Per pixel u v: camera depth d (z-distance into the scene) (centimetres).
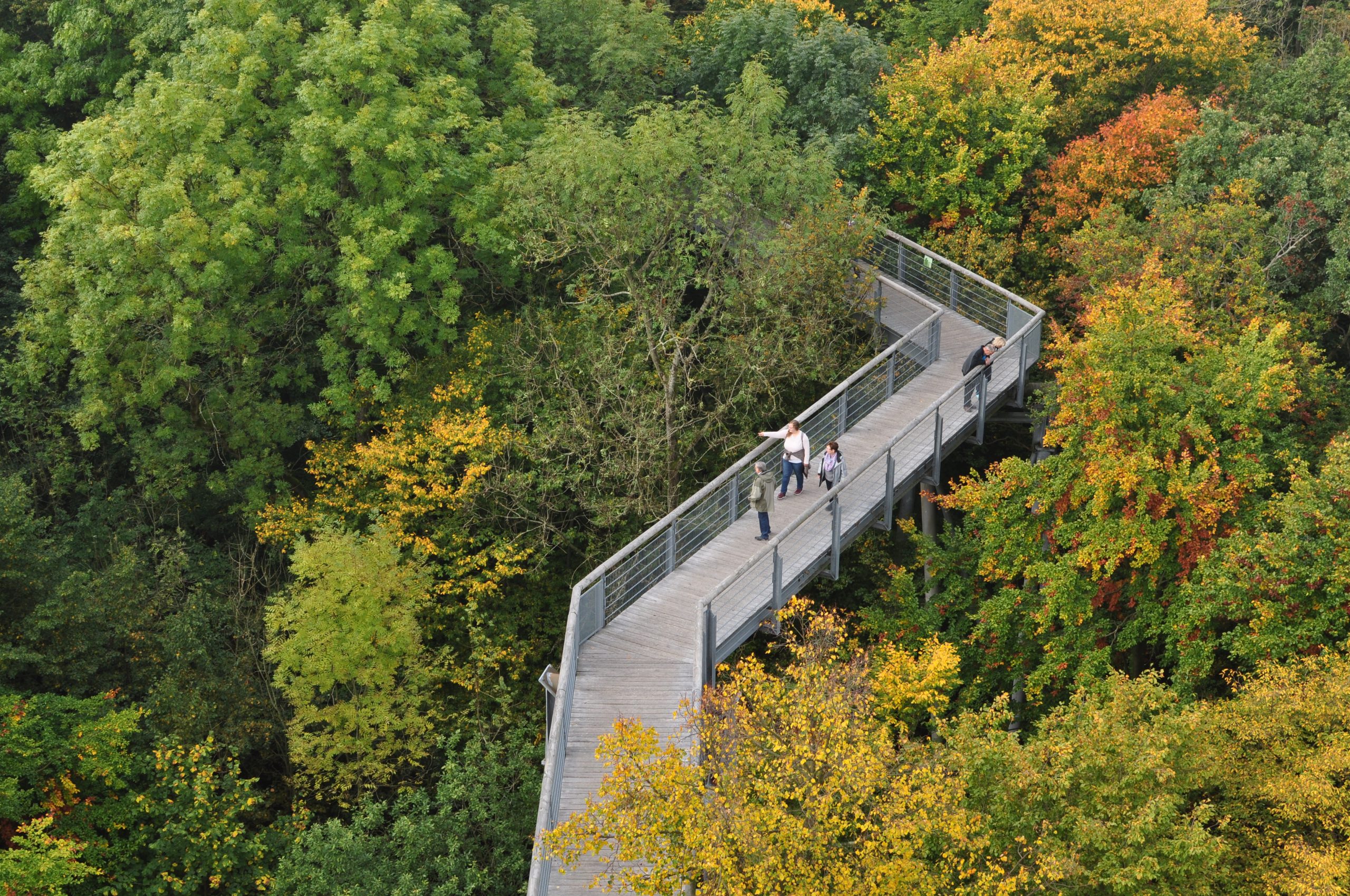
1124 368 1925
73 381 2517
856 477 1830
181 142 2288
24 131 2716
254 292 2578
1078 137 3178
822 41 2952
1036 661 2105
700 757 1370
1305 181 2520
